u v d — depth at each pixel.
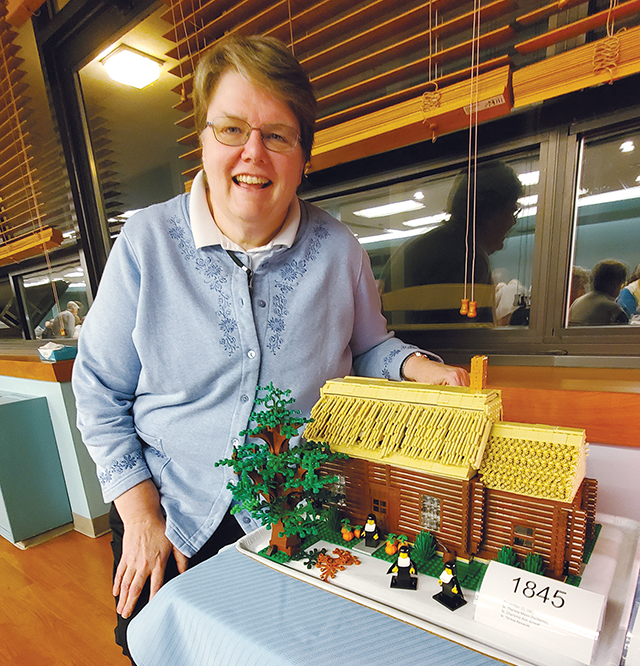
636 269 1.00
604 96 0.96
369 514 0.67
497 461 0.57
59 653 1.14
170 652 0.52
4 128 2.13
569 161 1.03
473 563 0.58
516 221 1.14
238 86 0.65
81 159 2.03
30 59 1.96
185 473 0.79
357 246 0.92
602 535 0.62
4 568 1.55
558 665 0.40
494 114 1.00
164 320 0.76
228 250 0.77
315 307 0.83
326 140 1.21
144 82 1.69
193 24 1.34
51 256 2.28
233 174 0.69
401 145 1.16
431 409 0.64
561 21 0.95
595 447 0.93
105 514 1.79
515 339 1.18
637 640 0.40
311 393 0.84
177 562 0.75
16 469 1.67
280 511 0.61
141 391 0.82
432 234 1.28
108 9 1.63
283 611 0.49
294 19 1.16
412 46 1.06
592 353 1.07
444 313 1.30
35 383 1.79
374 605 0.49
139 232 0.76
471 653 0.42
